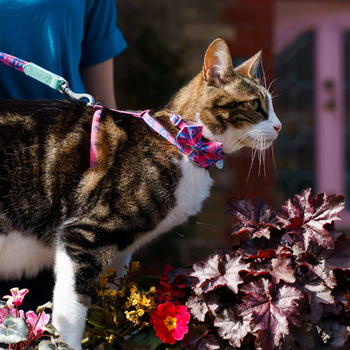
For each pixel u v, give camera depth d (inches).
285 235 53.1
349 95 192.7
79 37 65.4
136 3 165.9
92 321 52.2
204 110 57.8
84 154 53.1
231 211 54.5
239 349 48.9
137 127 55.1
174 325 48.7
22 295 46.6
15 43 59.9
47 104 55.6
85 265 50.2
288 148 190.9
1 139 51.7
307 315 47.8
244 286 47.8
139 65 157.6
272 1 175.8
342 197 50.2
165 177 53.0
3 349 46.1
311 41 192.9
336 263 49.0
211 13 171.0
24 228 53.1
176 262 149.9
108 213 50.9
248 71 66.4
